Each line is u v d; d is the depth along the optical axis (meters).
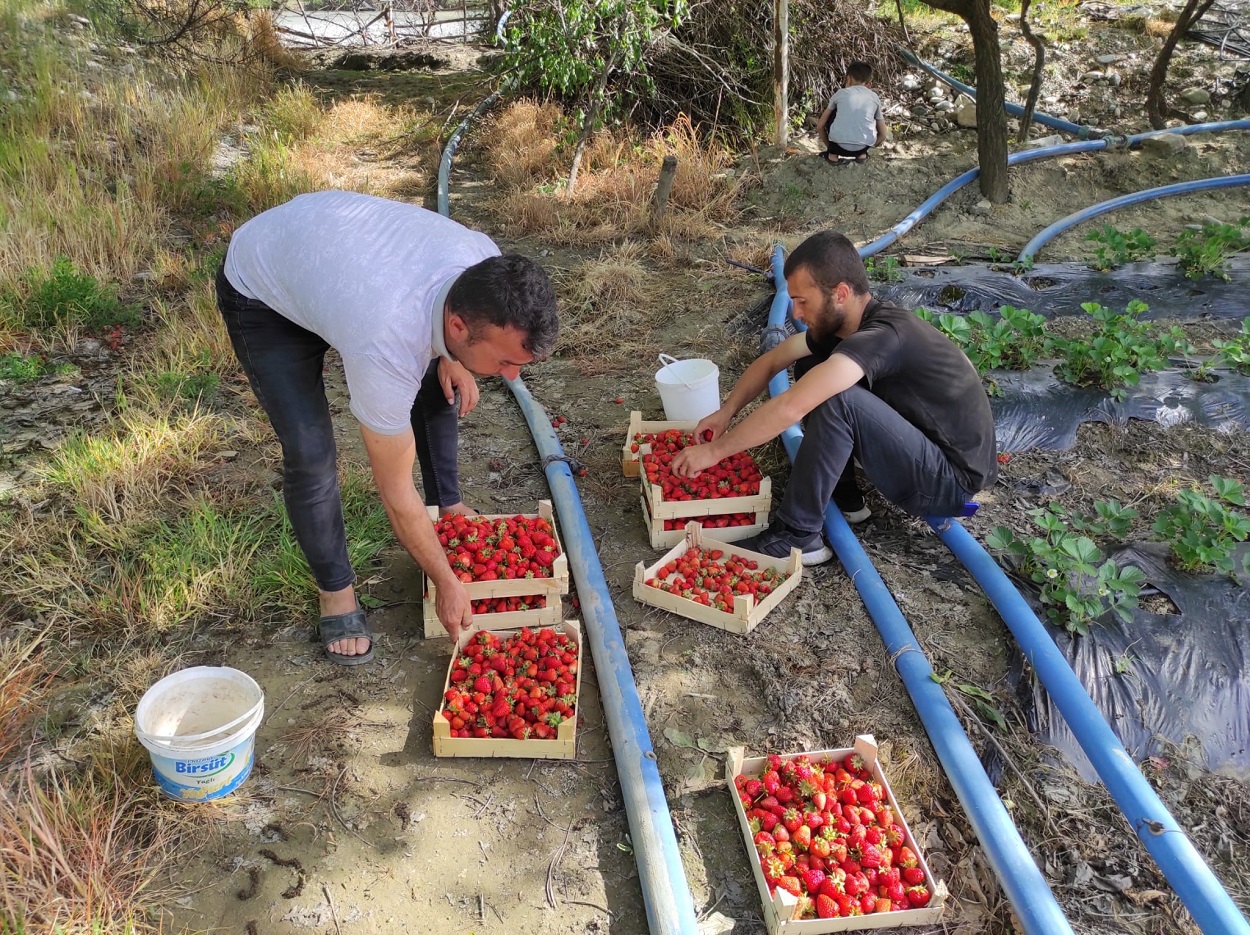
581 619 3.29
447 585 2.85
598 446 4.39
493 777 2.77
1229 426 4.45
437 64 11.66
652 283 6.08
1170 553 3.63
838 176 7.52
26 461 4.06
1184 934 2.38
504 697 2.82
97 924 2.23
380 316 2.31
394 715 2.96
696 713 2.98
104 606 3.22
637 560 3.66
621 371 5.06
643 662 3.16
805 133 8.57
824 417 3.24
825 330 3.44
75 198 6.12
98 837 2.42
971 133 8.30
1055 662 2.96
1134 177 7.53
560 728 2.74
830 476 3.31
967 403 3.34
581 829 2.64
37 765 2.71
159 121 7.84
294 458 2.79
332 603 3.13
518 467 4.21
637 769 2.68
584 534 3.60
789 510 3.43
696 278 6.18
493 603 3.28
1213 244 5.92
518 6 7.62
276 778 2.74
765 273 6.16
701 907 2.44
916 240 6.87
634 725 2.81
